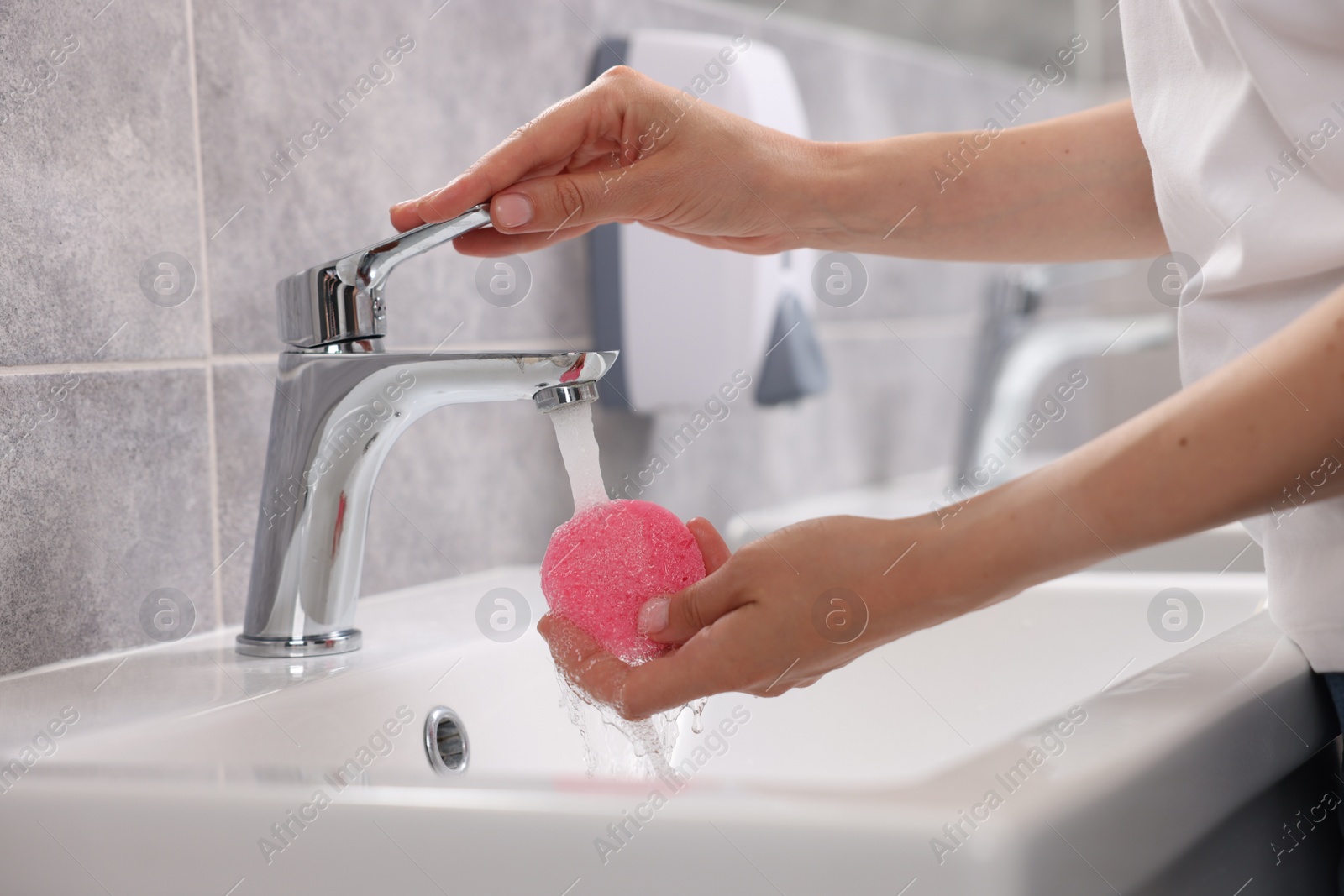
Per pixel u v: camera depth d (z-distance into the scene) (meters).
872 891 0.30
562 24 0.90
